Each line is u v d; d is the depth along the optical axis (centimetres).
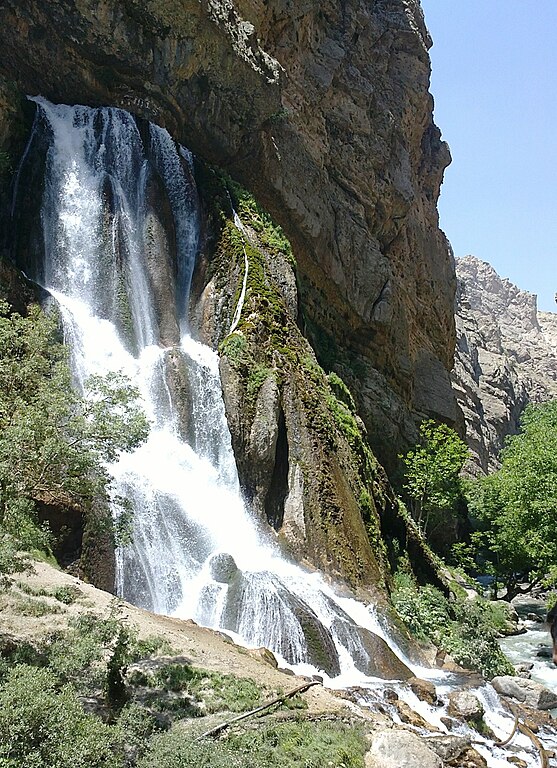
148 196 2594
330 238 3519
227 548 1833
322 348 3356
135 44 2644
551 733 1382
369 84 4159
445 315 5047
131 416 1209
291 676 1269
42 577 1334
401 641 1859
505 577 3238
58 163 2467
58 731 690
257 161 3086
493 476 3747
